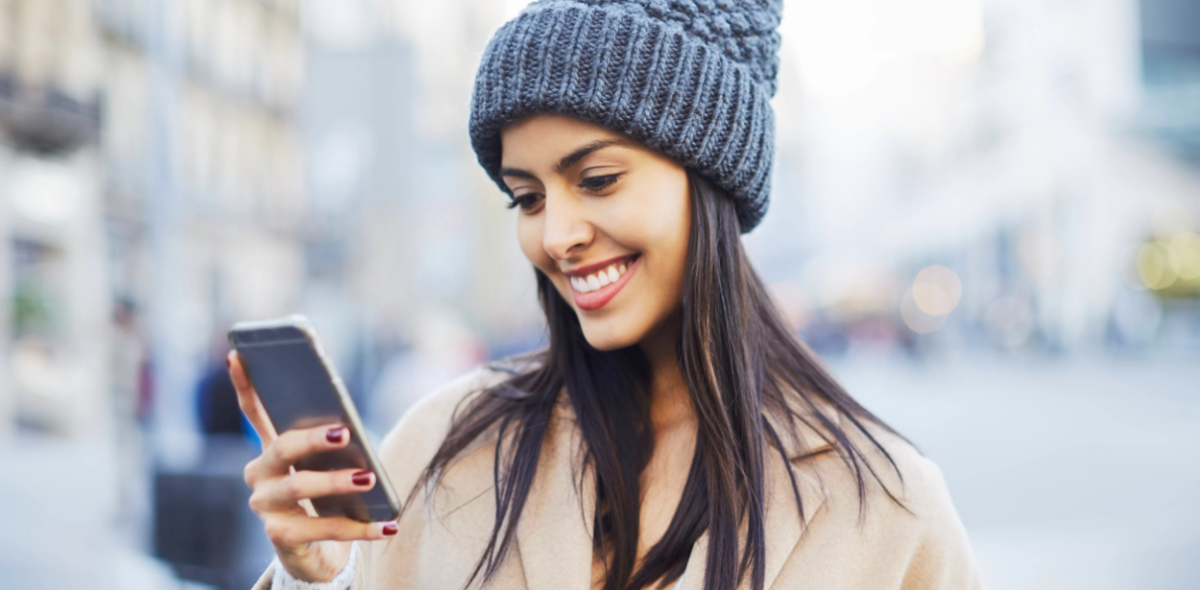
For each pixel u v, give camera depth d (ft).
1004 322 85.71
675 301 4.20
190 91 66.49
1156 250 79.15
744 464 4.10
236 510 13.30
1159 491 23.52
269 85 79.36
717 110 3.99
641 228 3.90
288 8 82.23
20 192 38.96
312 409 3.08
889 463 4.32
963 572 4.29
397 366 34.83
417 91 50.57
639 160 3.89
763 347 4.50
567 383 4.49
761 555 3.91
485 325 91.25
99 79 45.21
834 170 161.89
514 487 4.23
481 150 4.23
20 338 37.47
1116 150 77.61
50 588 15.35
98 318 42.45
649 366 4.61
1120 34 76.23
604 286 4.04
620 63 3.78
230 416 15.87
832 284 124.88
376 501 3.14
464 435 4.50
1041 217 84.48
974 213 101.14
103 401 40.70
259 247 77.92
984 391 54.65
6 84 37.78
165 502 13.35
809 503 4.15
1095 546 18.07
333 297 66.28
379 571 4.45
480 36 72.02
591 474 4.23
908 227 129.29
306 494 3.05
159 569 14.76
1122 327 77.46
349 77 48.91
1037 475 26.21
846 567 4.05
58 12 41.29
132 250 49.67
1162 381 55.98
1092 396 48.49
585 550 4.05
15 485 26.73
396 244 56.34
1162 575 16.11
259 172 77.77
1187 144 77.05
